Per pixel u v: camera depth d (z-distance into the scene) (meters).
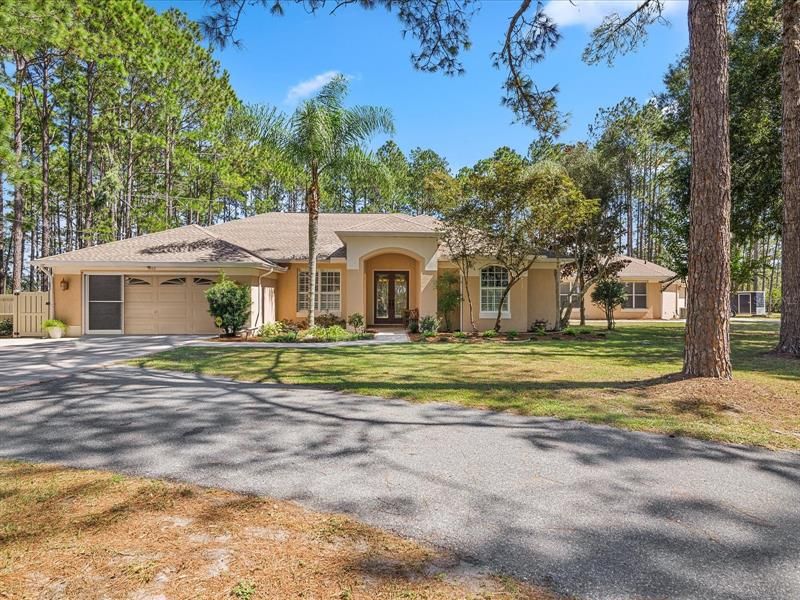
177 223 28.06
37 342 14.59
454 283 17.84
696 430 5.21
